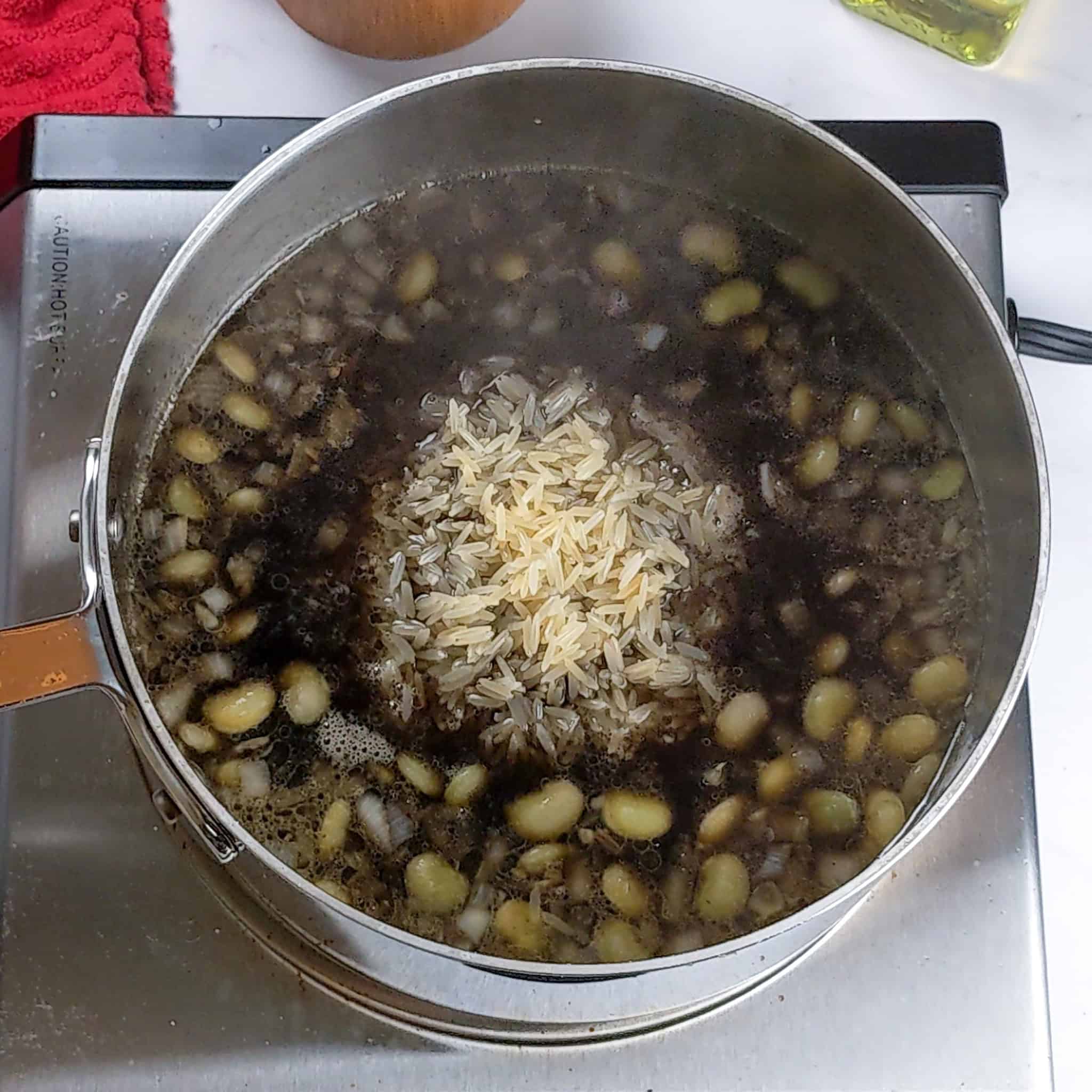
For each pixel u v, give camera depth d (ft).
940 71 1.63
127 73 1.58
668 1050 1.28
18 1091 1.25
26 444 1.36
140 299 1.39
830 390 1.36
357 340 1.35
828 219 1.34
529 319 1.37
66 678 1.12
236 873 1.27
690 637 1.32
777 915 1.22
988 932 1.32
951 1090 1.29
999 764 1.35
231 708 1.23
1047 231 1.61
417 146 1.32
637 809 1.24
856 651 1.30
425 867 1.22
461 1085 1.27
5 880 1.28
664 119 1.30
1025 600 1.20
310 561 1.30
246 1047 1.27
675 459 1.36
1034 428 1.20
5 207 1.42
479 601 1.30
